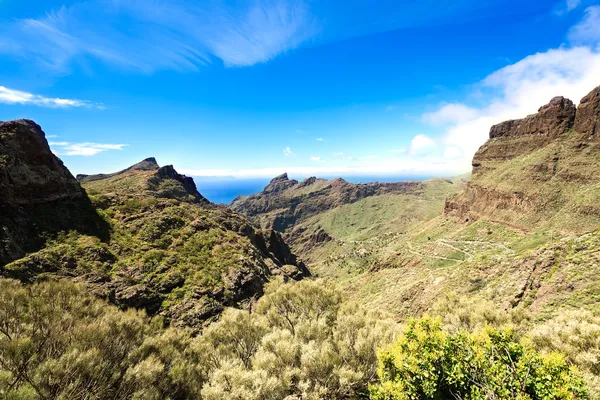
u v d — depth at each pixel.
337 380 13.58
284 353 14.84
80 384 10.55
